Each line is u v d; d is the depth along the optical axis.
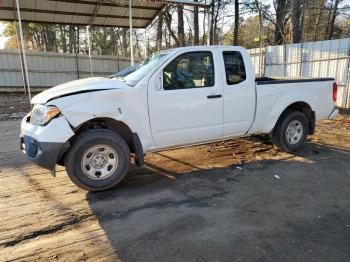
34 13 12.30
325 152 5.89
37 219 3.42
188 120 4.57
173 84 4.44
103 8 12.08
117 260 2.69
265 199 3.88
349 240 2.95
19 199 3.93
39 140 3.70
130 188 4.27
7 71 19.52
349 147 6.21
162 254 2.76
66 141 3.77
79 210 3.63
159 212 3.57
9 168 5.13
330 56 11.23
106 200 3.89
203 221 3.34
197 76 4.62
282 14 23.03
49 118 3.74
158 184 4.40
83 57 21.55
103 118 4.02
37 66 20.25
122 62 22.98
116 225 3.29
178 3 10.46
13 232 3.15
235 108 4.95
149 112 4.26
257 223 3.28
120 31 35.72
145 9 12.34
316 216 3.43
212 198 3.92
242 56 5.01
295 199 3.87
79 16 12.88
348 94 10.83
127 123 4.11
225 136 5.04
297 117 5.63
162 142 4.49
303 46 12.15
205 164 5.24
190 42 26.64
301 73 12.34
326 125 8.41
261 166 5.12
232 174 4.77
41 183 4.46
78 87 4.03
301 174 4.75
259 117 5.23
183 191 4.15
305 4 24.81
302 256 2.70
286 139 5.61
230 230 3.15
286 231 3.11
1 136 7.81
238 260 2.65
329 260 2.64
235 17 24.14
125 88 4.09
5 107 13.50
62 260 2.70
